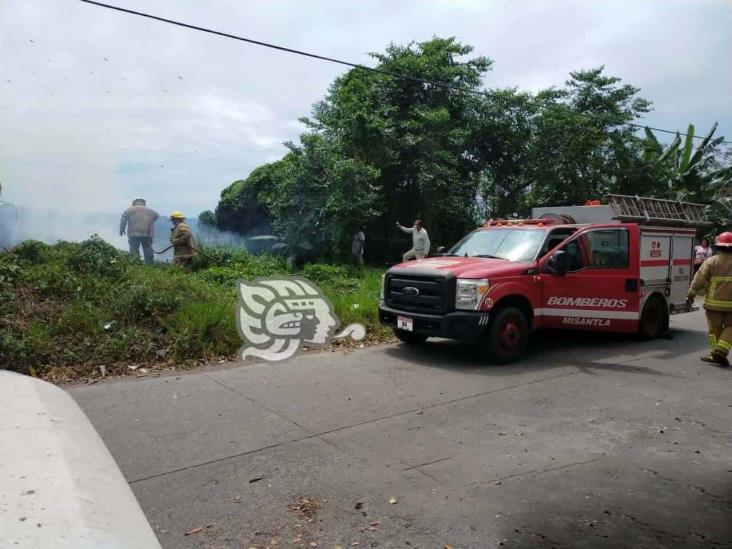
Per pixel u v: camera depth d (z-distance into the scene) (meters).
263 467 4.19
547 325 7.80
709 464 4.38
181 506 3.61
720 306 7.48
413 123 17.55
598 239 8.27
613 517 3.55
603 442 4.78
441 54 18.48
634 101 21.00
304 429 4.96
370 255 19.12
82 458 3.98
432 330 7.28
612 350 8.34
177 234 11.76
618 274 8.36
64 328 6.88
